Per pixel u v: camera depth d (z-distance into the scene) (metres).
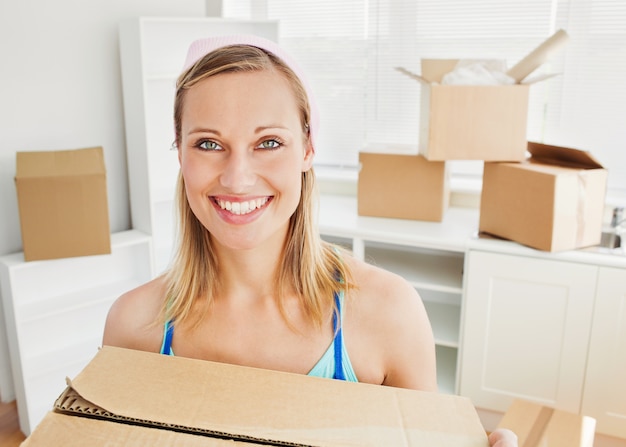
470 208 3.02
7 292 2.42
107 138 2.89
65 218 2.37
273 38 3.20
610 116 2.83
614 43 2.75
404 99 3.22
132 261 2.96
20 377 2.49
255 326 0.89
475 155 2.43
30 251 2.37
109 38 2.82
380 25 3.18
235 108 0.75
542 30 2.89
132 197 2.95
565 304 2.31
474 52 3.04
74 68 2.71
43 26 2.58
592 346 2.30
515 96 2.37
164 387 0.73
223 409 0.69
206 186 0.78
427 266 2.83
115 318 0.95
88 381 0.73
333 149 3.45
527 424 1.88
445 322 2.79
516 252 2.33
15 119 2.55
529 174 2.28
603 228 2.53
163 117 3.08
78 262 2.76
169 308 0.91
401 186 2.72
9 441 2.48
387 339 0.89
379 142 3.34
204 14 3.26
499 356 2.46
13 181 2.58
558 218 2.23
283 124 0.77
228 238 0.80
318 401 0.71
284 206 0.80
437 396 0.73
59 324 2.73
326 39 3.32
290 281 0.88
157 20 2.70
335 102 3.38
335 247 1.01
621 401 2.30
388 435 0.66
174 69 3.08
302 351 0.88
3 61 2.48
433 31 3.09
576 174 2.22
